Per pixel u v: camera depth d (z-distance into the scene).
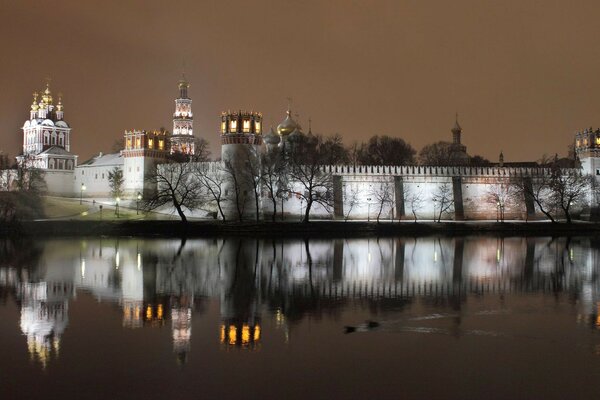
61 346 39.16
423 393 31.88
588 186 172.12
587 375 34.50
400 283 64.88
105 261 82.25
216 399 30.80
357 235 136.25
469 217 165.75
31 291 58.47
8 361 36.06
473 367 35.75
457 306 52.62
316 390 32.06
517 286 63.38
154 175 162.00
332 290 60.16
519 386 32.88
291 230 135.88
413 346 39.75
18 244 107.19
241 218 144.38
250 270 74.25
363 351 38.59
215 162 162.88
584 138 186.25
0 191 156.62
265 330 43.56
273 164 156.25
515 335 42.69
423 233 140.50
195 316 47.84
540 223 148.00
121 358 36.78
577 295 58.28
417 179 164.12
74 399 30.64
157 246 105.31
